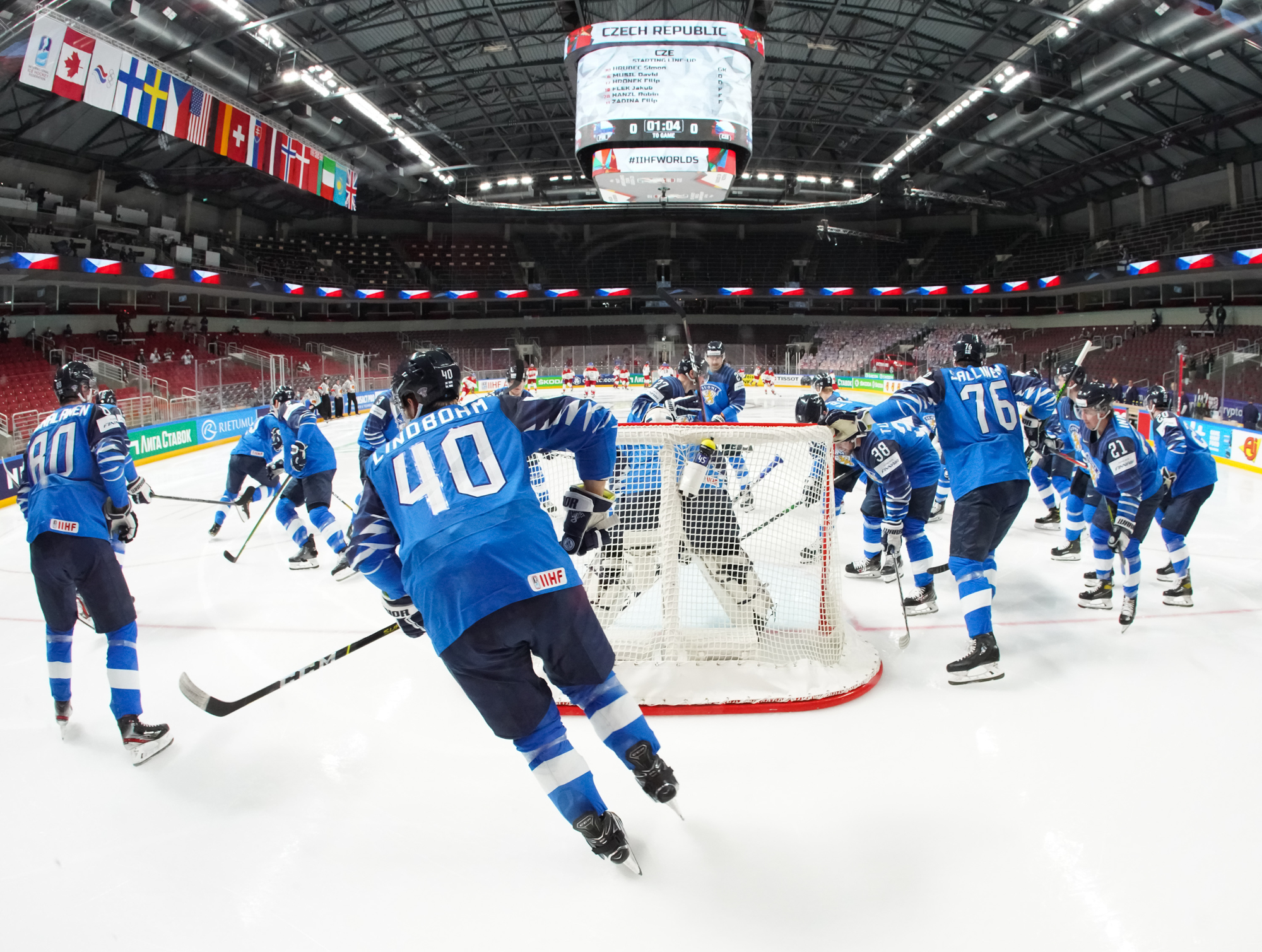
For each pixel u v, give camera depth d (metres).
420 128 27.48
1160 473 4.43
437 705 3.56
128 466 3.33
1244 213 25.12
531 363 34.81
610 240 40.94
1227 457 11.23
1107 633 4.39
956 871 2.34
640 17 20.75
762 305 40.97
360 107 22.27
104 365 17.39
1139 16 17.64
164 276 23.59
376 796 2.84
